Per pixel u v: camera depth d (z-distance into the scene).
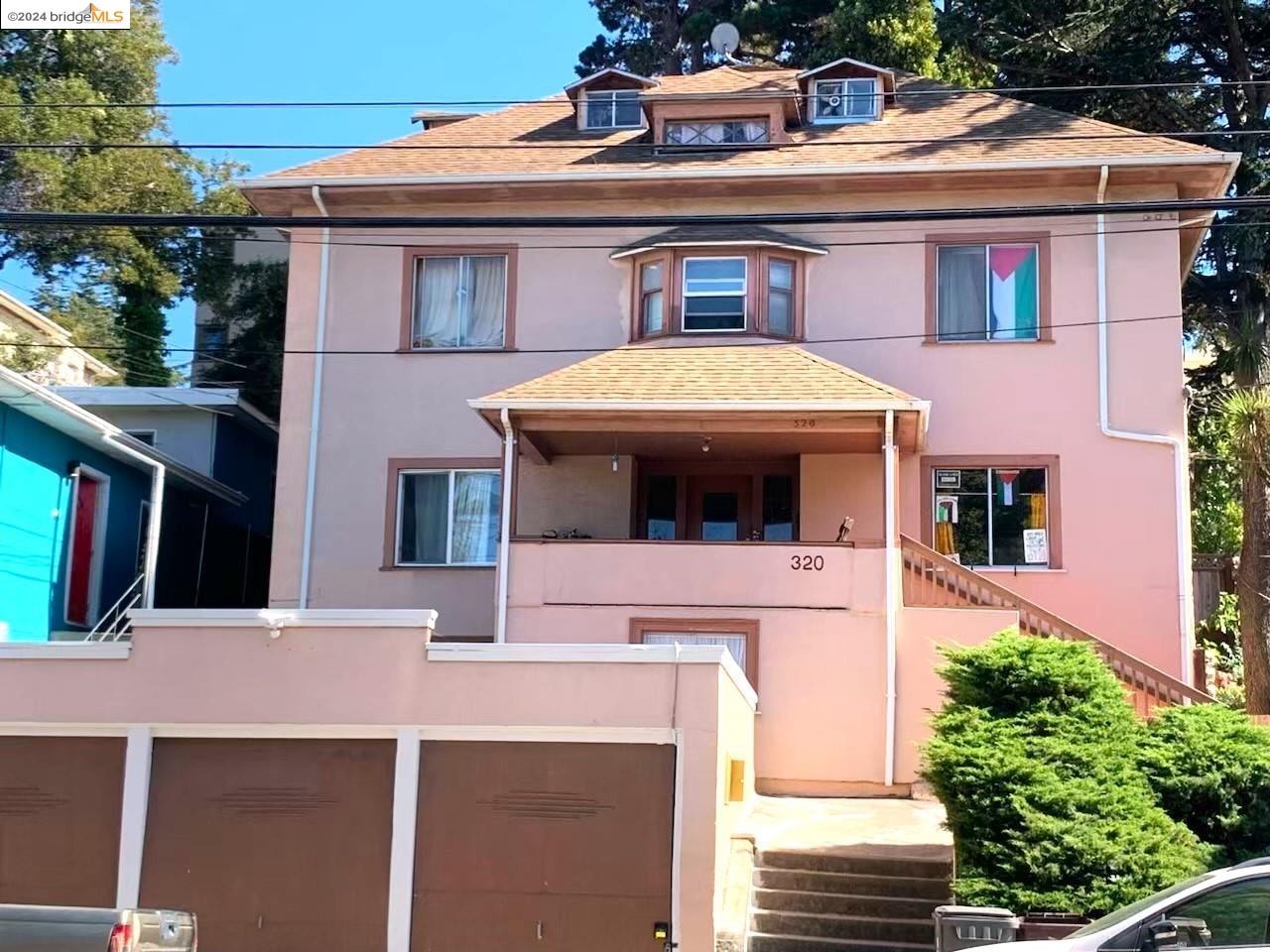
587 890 13.41
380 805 13.91
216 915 13.88
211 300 38.91
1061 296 21.47
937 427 21.38
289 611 14.25
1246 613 22.52
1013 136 22.66
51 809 14.37
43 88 36.81
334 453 22.34
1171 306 21.25
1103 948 9.12
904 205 21.94
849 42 31.22
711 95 23.06
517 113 26.09
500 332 22.52
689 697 13.50
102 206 36.88
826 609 18.83
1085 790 13.09
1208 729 14.76
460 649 13.91
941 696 16.98
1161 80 30.92
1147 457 20.95
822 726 18.58
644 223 13.68
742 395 18.92
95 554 22.72
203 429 27.72
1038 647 14.63
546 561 19.17
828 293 21.86
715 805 13.29
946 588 19.30
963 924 11.10
